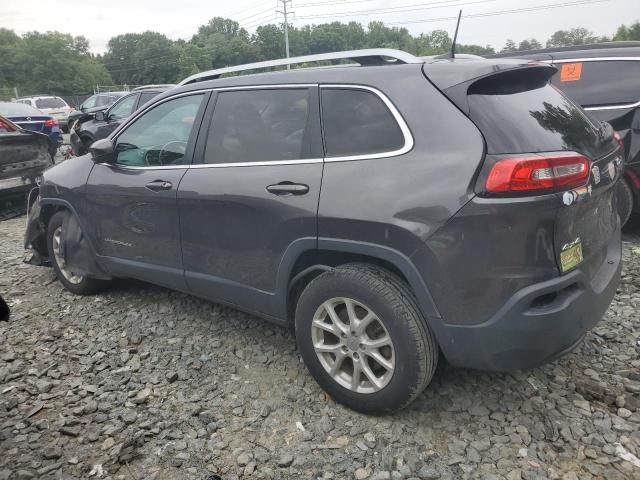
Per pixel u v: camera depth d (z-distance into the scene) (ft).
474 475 7.93
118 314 13.85
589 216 8.71
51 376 11.00
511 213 7.52
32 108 49.19
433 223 7.89
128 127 13.00
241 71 11.66
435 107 8.32
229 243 10.64
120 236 13.11
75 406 10.00
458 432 8.84
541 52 19.07
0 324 13.55
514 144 7.79
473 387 9.94
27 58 295.07
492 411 9.29
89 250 14.25
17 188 25.04
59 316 13.92
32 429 9.34
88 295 15.20
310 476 8.09
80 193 13.78
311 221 9.11
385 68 9.12
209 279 11.32
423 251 8.00
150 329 12.91
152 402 10.01
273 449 8.67
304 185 9.28
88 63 333.01
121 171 12.90
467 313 7.94
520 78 9.14
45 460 8.61
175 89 12.18
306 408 9.66
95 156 13.03
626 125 16.94
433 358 8.53
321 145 9.40
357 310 9.04
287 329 11.32
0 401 10.18
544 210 7.56
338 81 9.43
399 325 8.36
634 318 12.17
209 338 12.37
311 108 9.66
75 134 38.88
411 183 8.17
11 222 25.03
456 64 8.77
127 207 12.63
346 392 9.33
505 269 7.66
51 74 298.56
